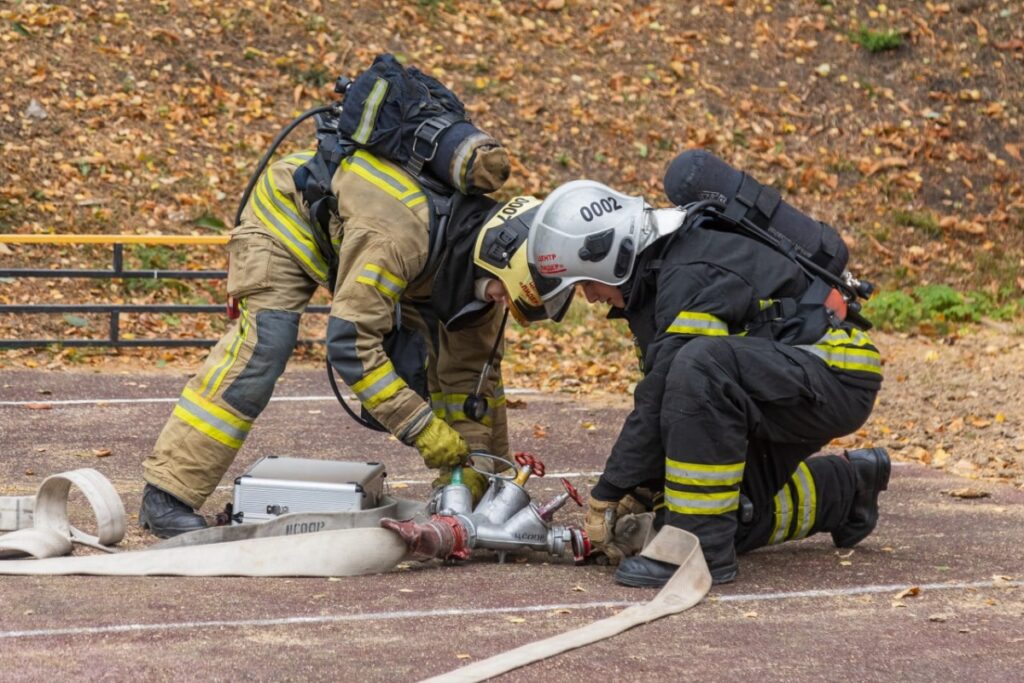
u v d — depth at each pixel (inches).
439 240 470.0
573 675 349.4
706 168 469.4
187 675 340.5
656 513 464.4
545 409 865.5
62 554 466.9
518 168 1354.6
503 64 1496.1
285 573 448.8
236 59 1389.0
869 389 446.0
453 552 461.1
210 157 1259.8
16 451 681.0
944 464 737.0
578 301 1169.4
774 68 1572.3
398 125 469.4
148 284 1113.4
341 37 1462.8
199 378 501.7
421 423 471.5
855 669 361.4
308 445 721.6
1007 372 991.6
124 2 1405.0
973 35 1642.5
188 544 461.1
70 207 1157.7
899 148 1471.5
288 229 496.7
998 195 1424.7
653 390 440.5
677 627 397.1
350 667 351.3
